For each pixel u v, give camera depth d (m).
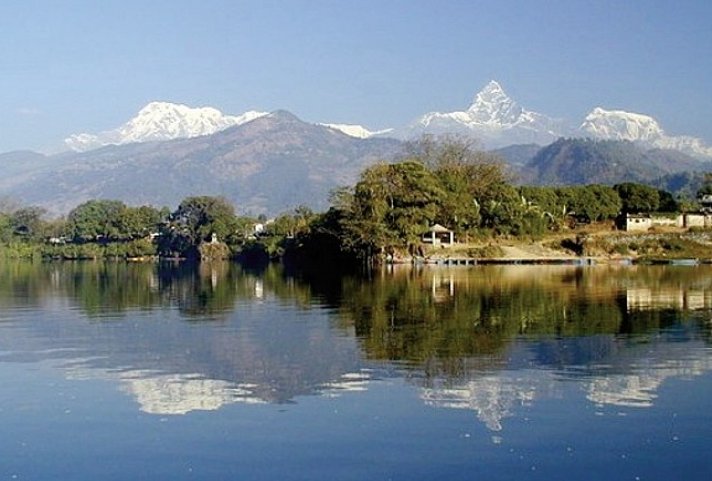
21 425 32.41
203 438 30.34
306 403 34.94
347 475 26.42
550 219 195.75
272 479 26.27
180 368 43.00
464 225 176.38
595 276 116.06
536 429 30.70
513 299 77.69
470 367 41.72
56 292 98.25
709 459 27.50
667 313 64.38
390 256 161.50
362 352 46.72
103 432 31.34
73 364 44.66
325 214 173.88
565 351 46.06
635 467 26.86
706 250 177.88
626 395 35.56
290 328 57.91
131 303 80.88
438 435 30.12
